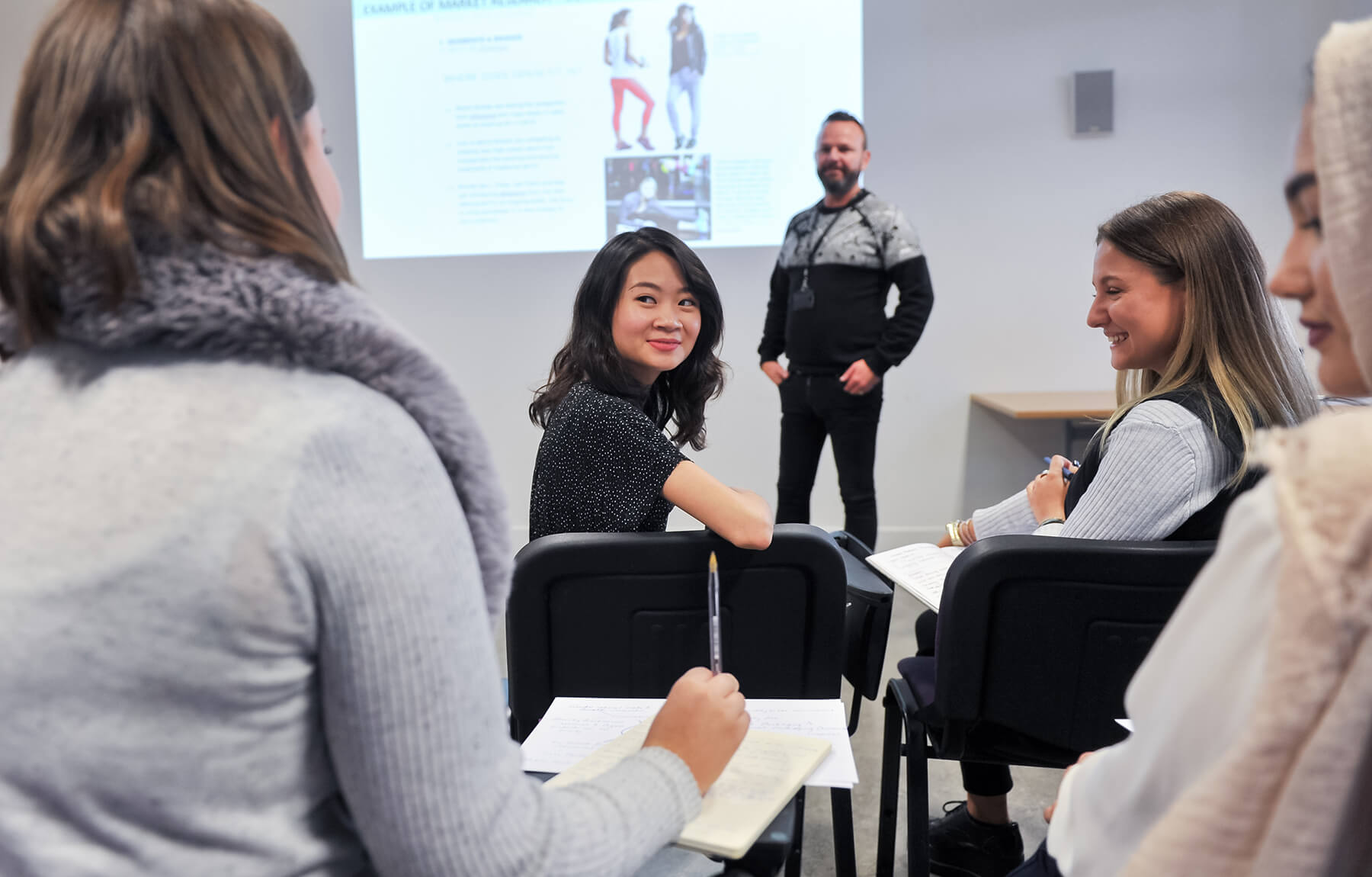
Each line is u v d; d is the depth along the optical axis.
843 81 3.91
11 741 0.49
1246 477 1.21
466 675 0.54
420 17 4.02
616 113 4.00
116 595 0.49
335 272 0.56
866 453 3.27
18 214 0.51
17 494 0.52
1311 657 0.38
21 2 4.04
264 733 0.51
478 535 0.61
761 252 4.02
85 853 0.50
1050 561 1.13
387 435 0.53
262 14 0.59
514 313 4.18
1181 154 3.86
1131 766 0.52
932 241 4.00
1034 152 3.91
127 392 0.53
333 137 4.12
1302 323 0.49
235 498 0.49
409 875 0.54
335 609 0.50
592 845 0.61
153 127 0.53
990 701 1.21
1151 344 1.37
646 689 1.29
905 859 1.71
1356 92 0.40
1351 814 0.39
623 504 1.36
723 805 0.80
